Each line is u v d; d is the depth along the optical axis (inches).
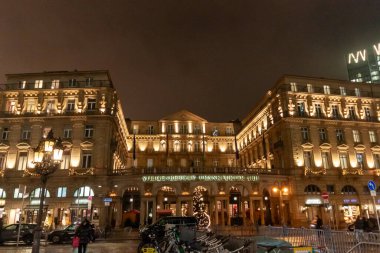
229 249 469.7
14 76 2098.9
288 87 2161.7
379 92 2352.4
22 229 1235.9
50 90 2031.3
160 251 718.5
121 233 1649.9
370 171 2116.1
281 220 1939.0
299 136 2066.9
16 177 1872.5
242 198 1947.6
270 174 1991.9
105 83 2060.8
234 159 3139.8
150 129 3149.6
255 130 2719.0
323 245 642.2
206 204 2212.1
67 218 1806.1
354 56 6112.2
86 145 1916.8
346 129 2178.9
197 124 3189.0
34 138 1945.1
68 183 1860.2
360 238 574.2
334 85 2284.7
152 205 1972.2
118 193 1873.8
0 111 1998.0
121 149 2578.7
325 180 2018.9
